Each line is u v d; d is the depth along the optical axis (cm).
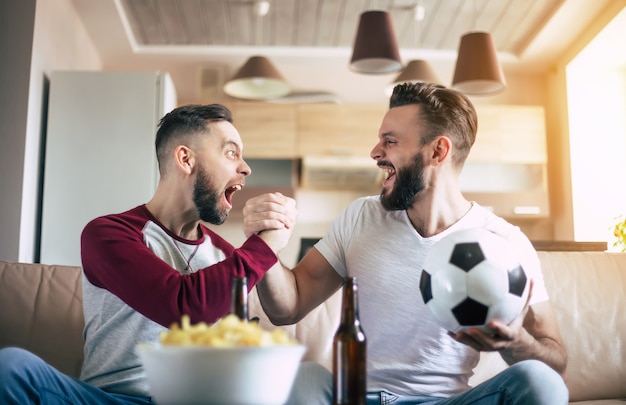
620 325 221
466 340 121
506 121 566
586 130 554
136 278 145
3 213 373
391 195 165
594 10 481
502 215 557
